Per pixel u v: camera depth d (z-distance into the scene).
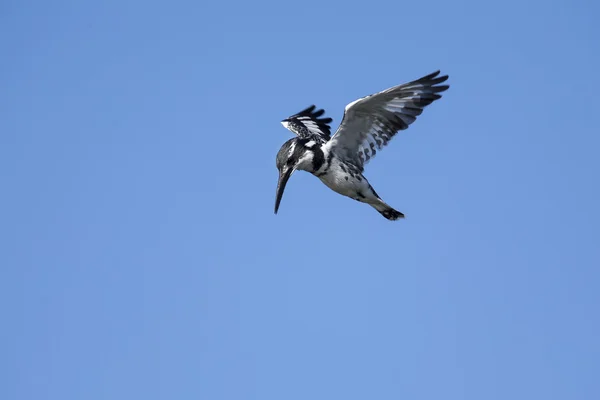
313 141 15.27
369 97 13.68
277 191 14.80
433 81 13.91
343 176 14.95
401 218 15.88
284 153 15.19
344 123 14.37
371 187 15.21
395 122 14.34
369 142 14.70
